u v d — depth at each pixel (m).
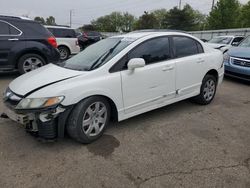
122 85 3.61
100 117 3.54
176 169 2.91
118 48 3.85
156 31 4.42
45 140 3.17
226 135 3.80
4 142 3.45
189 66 4.56
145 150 3.32
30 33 7.13
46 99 3.04
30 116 3.10
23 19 7.09
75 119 3.22
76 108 3.23
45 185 2.61
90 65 3.63
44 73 3.63
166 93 4.27
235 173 2.85
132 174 2.81
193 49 4.79
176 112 4.72
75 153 3.21
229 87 6.90
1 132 3.73
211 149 3.37
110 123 4.13
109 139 3.59
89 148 3.34
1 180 2.68
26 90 3.21
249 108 5.05
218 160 3.11
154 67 3.99
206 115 4.60
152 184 2.65
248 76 7.02
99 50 4.07
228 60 7.48
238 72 7.18
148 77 3.91
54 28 12.34
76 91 3.18
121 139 3.60
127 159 3.10
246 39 8.35
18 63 7.02
